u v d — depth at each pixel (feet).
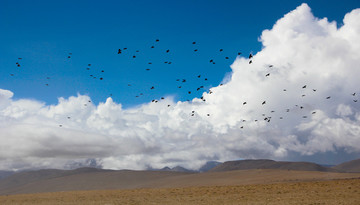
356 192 159.12
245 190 183.21
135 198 168.35
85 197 179.42
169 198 163.94
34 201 169.58
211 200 152.15
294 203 134.21
